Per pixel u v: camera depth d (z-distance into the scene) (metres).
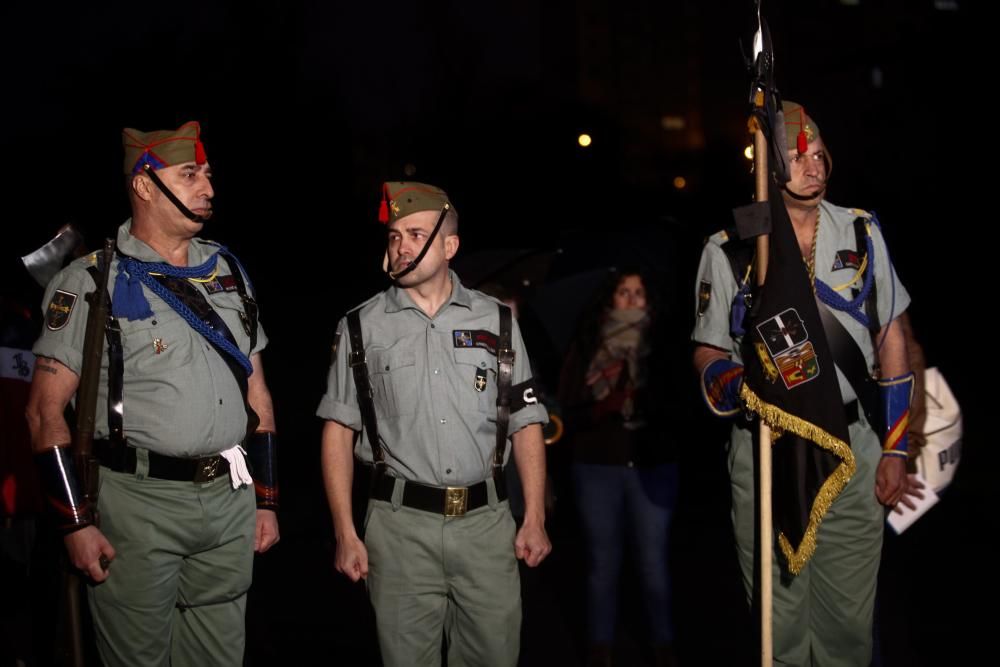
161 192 3.73
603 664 5.16
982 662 5.31
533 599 6.62
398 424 3.81
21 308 5.16
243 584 3.89
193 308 3.73
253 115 27.64
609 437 5.21
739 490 4.13
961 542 7.57
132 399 3.64
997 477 9.41
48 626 4.82
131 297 3.65
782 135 3.81
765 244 3.86
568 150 27.00
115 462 3.61
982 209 19.53
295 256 27.20
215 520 3.75
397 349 3.84
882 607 6.16
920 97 20.38
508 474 5.57
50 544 4.98
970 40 19.75
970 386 14.77
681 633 5.92
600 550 5.21
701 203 26.39
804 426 3.78
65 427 3.57
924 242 19.97
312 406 15.12
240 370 3.83
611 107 60.84
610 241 7.50
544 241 25.12
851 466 3.79
